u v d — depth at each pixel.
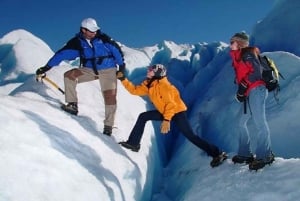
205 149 5.02
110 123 5.06
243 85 4.34
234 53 4.41
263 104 4.29
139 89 4.99
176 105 4.87
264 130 4.31
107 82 4.95
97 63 4.88
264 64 4.29
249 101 4.33
